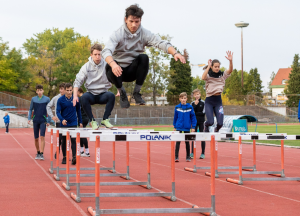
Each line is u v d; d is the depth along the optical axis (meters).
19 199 5.09
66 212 4.35
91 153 12.61
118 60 4.34
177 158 10.02
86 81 5.95
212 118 7.70
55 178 6.89
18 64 54.44
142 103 4.52
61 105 8.85
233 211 4.41
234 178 7.15
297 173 7.84
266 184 6.48
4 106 42.59
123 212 4.09
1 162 9.68
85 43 59.28
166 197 5.27
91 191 5.77
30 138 21.98
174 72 60.28
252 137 6.46
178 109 9.98
